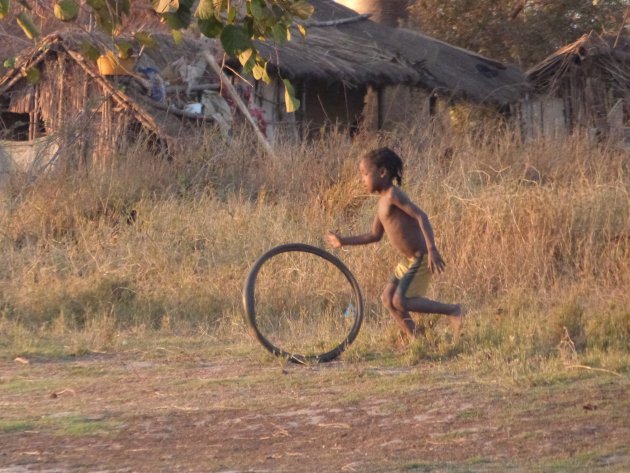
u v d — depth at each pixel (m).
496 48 98.50
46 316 34.59
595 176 46.34
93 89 59.66
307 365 27.55
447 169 48.00
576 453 18.42
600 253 38.69
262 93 68.44
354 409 22.23
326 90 74.25
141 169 50.25
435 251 27.06
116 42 21.55
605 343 27.94
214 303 35.03
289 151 52.25
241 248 40.69
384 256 37.03
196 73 61.44
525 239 38.44
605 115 75.75
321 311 34.22
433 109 76.62
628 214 40.25
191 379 25.92
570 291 35.31
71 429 21.00
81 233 42.97
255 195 49.81
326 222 44.12
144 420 21.72
